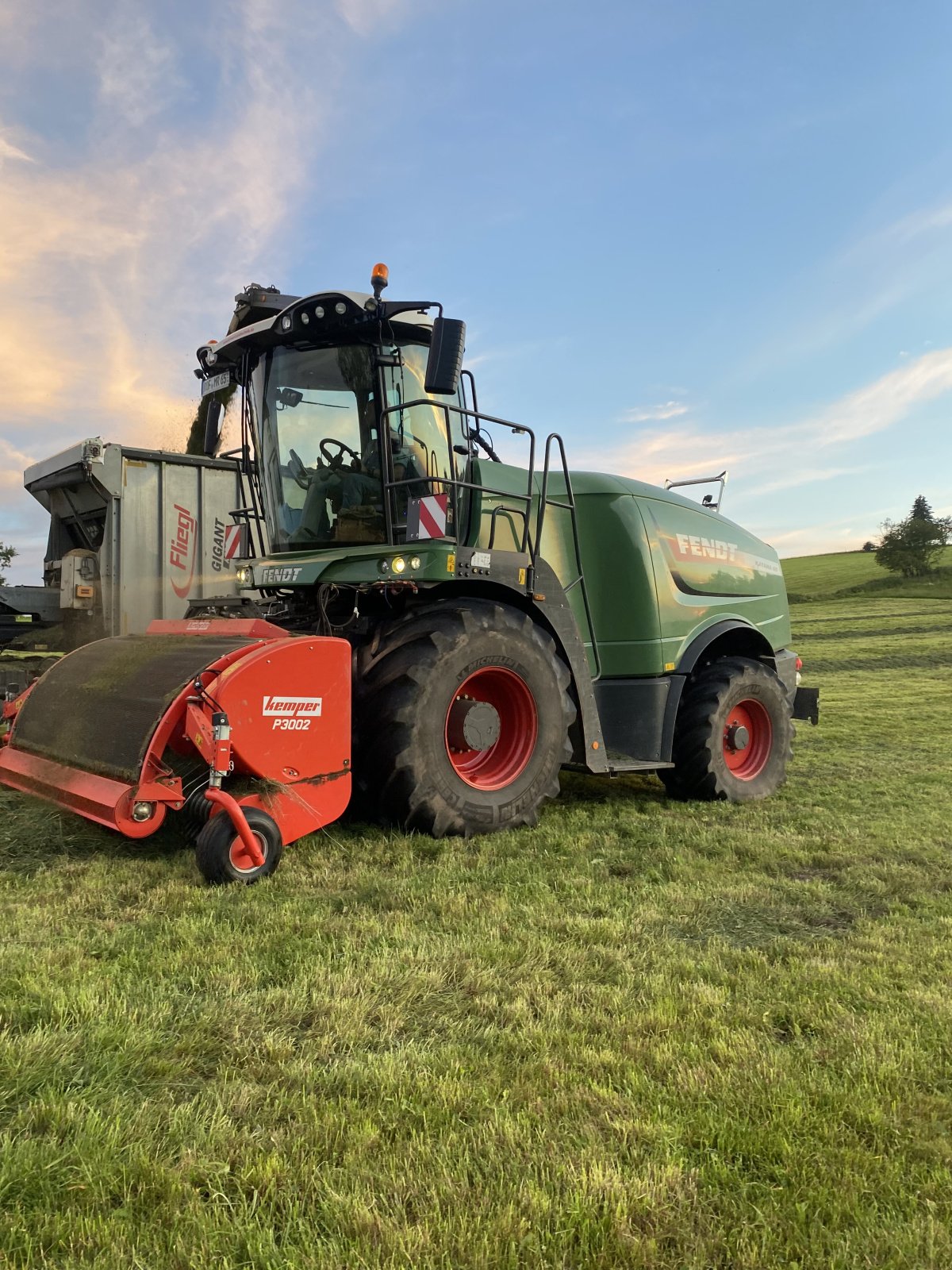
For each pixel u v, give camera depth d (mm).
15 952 2785
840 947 3178
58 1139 1826
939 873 4227
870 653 23844
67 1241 1558
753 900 3764
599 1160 1818
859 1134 1994
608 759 5738
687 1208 1711
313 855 4094
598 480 6199
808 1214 1707
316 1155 1813
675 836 4961
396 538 5078
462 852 4305
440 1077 2135
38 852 4043
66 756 4164
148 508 7914
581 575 5766
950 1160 1901
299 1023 2436
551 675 5039
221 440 5867
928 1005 2656
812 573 70938
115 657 4633
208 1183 1721
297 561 4996
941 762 8109
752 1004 2635
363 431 5117
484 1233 1586
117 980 2615
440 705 4500
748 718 6629
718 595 6789
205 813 3715
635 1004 2604
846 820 5445
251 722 3791
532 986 2709
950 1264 1594
